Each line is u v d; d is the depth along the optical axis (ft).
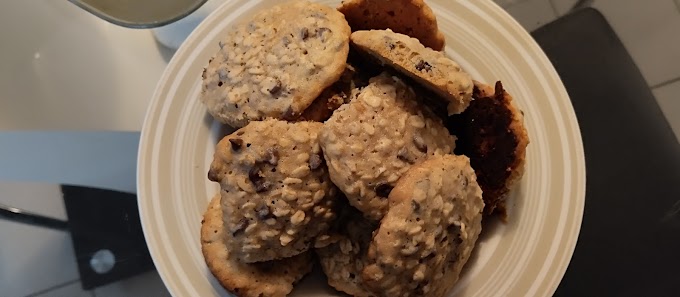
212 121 1.12
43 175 1.30
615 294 1.10
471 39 1.11
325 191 0.98
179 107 1.13
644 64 1.25
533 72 1.09
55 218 1.29
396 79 1.00
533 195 1.04
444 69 0.97
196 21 1.27
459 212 0.94
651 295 1.10
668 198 1.16
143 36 1.32
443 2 1.14
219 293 1.04
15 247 1.28
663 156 1.18
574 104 1.23
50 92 1.32
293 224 0.96
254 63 1.04
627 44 1.26
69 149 1.30
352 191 0.94
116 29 1.33
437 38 1.06
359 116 0.96
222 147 0.99
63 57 1.33
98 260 1.26
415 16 1.03
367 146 0.95
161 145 1.11
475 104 1.03
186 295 1.04
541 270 1.00
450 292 1.00
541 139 1.06
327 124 0.96
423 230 0.90
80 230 1.28
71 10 1.35
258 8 1.17
